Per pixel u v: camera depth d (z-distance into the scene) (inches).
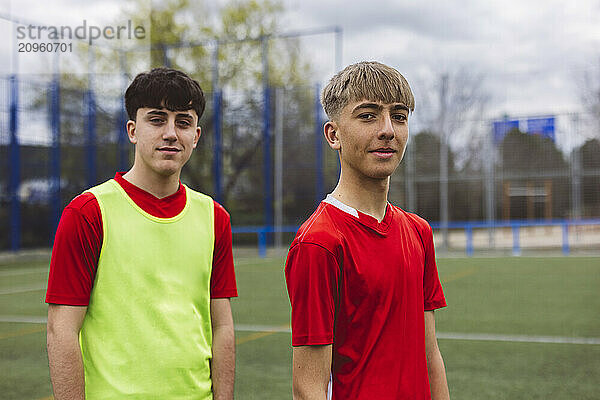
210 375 86.7
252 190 792.9
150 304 81.0
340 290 71.1
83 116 756.0
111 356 79.4
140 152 83.4
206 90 919.0
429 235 82.1
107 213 81.3
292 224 772.0
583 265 610.5
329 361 70.1
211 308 89.6
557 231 877.8
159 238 83.1
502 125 760.3
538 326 299.6
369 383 70.4
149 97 82.0
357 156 72.1
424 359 75.4
